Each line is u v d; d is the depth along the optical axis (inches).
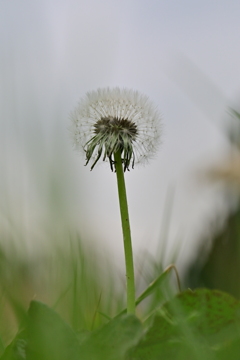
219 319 20.1
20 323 20.6
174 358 19.8
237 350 19.3
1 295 23.0
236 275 35.9
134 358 20.0
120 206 21.5
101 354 19.7
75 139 22.2
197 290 20.2
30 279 24.4
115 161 21.7
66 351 19.6
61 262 24.5
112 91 22.2
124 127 21.8
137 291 25.4
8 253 24.1
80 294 24.0
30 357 19.6
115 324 19.9
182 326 19.5
